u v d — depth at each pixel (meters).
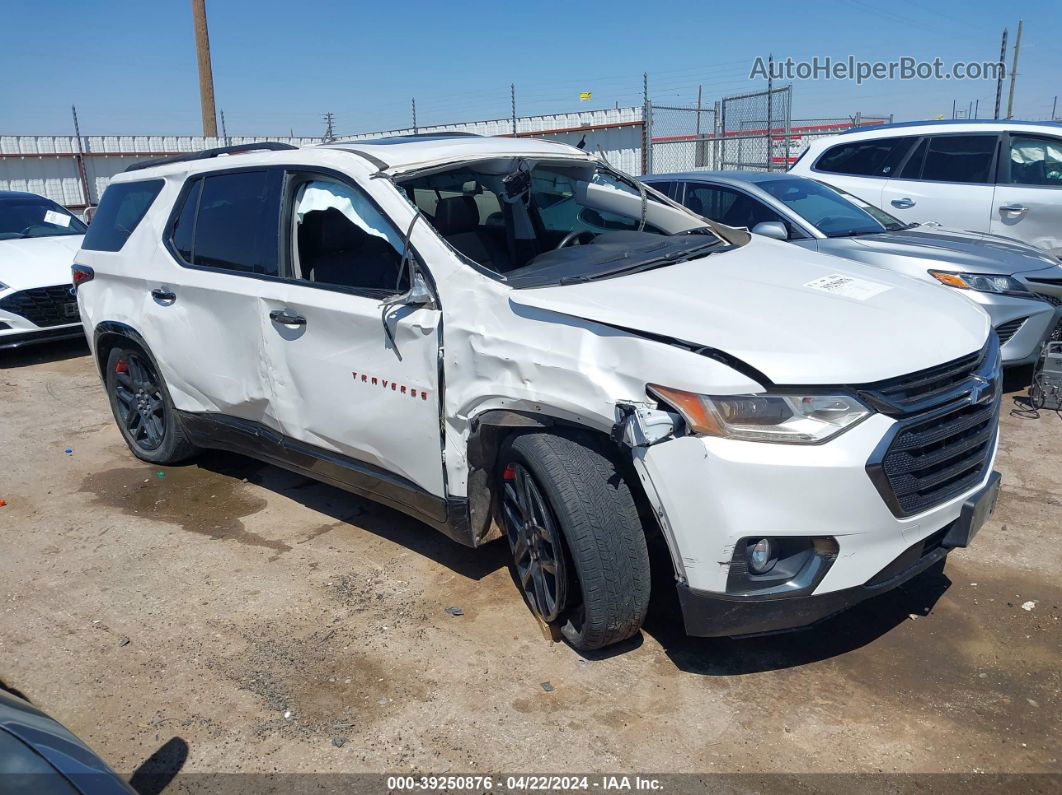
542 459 2.98
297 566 4.04
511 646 3.30
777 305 3.04
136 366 5.23
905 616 3.39
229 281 4.24
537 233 4.31
